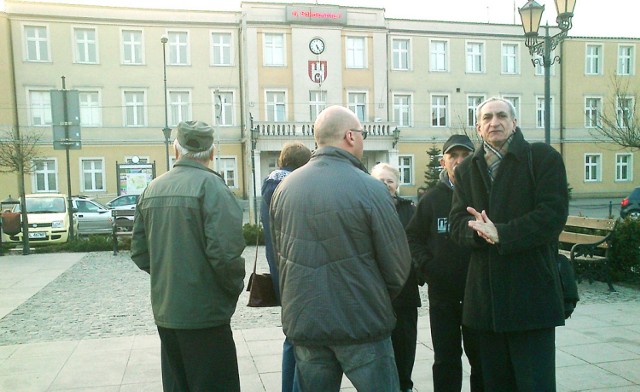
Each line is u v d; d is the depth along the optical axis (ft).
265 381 14.17
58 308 23.81
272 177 12.33
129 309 23.44
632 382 13.41
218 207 9.79
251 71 112.57
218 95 103.45
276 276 11.94
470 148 12.00
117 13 107.65
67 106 42.27
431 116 123.75
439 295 11.83
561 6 32.55
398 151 121.60
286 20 113.91
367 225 8.00
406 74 121.80
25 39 103.86
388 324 8.21
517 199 9.08
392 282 8.29
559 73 129.08
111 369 15.25
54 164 104.68
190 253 9.87
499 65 127.24
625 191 132.57
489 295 9.21
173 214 9.93
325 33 115.75
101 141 107.14
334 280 7.95
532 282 8.96
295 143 13.04
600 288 24.98
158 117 110.01
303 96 115.03
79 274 33.35
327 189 8.04
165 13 109.60
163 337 10.46
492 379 9.63
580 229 28.78
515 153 9.12
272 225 8.84
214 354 10.11
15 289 28.53
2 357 16.46
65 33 105.60
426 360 15.56
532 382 8.96
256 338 18.20
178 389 10.57
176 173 10.33
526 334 9.10
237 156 113.09
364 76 118.52
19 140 71.10
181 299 9.86
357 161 8.62
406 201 13.88
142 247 10.80
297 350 8.39
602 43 130.00
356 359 7.95
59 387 13.89
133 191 67.26
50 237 51.75
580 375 13.89
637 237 25.46
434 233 12.01
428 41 122.83
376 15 118.93
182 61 111.24
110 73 107.76
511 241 8.59
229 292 10.18
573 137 129.80
